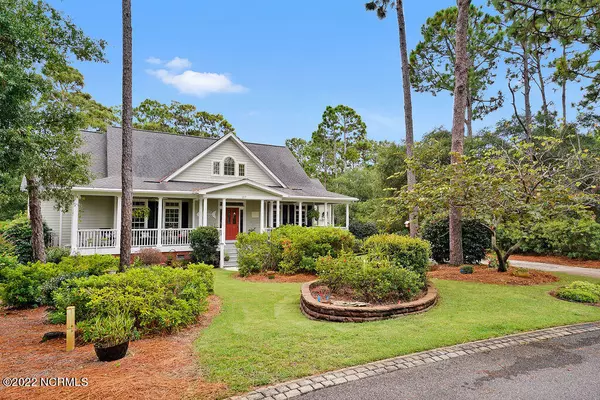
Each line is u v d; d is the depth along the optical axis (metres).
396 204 11.27
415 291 6.94
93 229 15.09
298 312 6.89
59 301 5.84
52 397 3.36
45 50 7.96
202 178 19.00
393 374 3.93
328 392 3.51
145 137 20.14
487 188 8.76
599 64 14.41
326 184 39.81
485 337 5.12
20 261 13.36
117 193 14.82
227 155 19.86
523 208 8.78
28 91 7.12
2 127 6.85
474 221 12.48
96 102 28.33
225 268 15.59
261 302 7.78
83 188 13.66
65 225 16.31
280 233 13.34
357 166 45.34
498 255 10.44
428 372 4.00
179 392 3.46
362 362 4.23
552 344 4.91
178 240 16.39
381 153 24.58
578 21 12.05
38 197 11.12
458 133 11.84
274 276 11.47
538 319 5.98
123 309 5.30
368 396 3.44
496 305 6.93
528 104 22.12
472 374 3.96
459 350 4.64
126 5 8.99
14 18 7.18
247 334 5.31
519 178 9.07
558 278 9.95
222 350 4.62
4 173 7.04
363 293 6.80
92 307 5.14
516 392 3.55
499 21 20.08
